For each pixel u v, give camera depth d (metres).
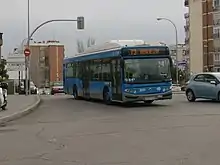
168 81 22.73
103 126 14.67
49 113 20.62
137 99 22.30
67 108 23.42
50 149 10.27
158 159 8.66
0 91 20.44
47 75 115.75
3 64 57.81
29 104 24.48
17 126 15.48
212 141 10.77
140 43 23.12
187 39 93.75
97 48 26.33
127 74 22.23
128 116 17.91
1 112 19.53
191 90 26.44
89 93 27.94
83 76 29.27
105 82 24.83
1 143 11.44
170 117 16.98
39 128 14.66
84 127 14.55
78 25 36.94
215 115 17.45
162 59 22.70
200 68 82.00
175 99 29.09
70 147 10.47
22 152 9.97
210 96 25.14
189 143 10.54
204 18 81.12
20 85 56.44
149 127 13.98
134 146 10.34
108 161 8.60
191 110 20.03
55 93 55.38
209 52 80.00
